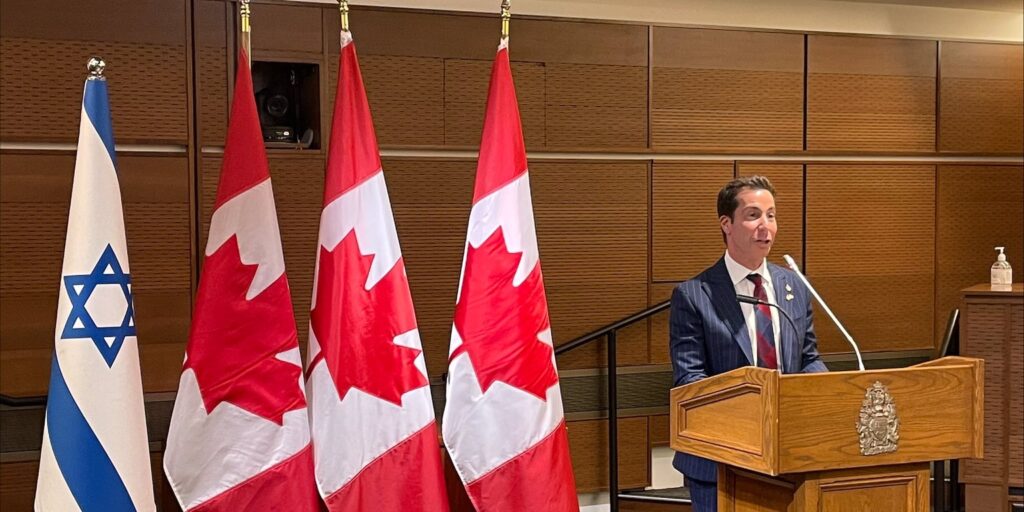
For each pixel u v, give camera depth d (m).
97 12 4.56
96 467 2.52
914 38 5.91
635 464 5.46
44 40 4.50
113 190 2.60
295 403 2.72
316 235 4.92
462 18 5.12
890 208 5.91
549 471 2.88
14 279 4.50
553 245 5.32
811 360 3.46
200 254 4.74
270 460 2.69
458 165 5.15
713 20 5.61
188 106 4.70
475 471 2.85
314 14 4.86
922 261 5.97
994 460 4.51
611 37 5.37
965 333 4.54
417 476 2.77
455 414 2.87
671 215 5.52
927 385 2.77
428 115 5.08
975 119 6.05
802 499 2.70
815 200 5.77
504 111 3.00
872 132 5.86
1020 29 6.18
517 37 5.21
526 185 2.99
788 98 5.70
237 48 4.76
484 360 2.87
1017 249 6.16
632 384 5.45
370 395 2.77
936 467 4.56
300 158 4.88
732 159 5.62
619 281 5.43
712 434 2.94
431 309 5.12
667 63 5.48
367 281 2.82
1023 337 4.45
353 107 2.88
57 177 4.55
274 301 2.74
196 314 2.69
